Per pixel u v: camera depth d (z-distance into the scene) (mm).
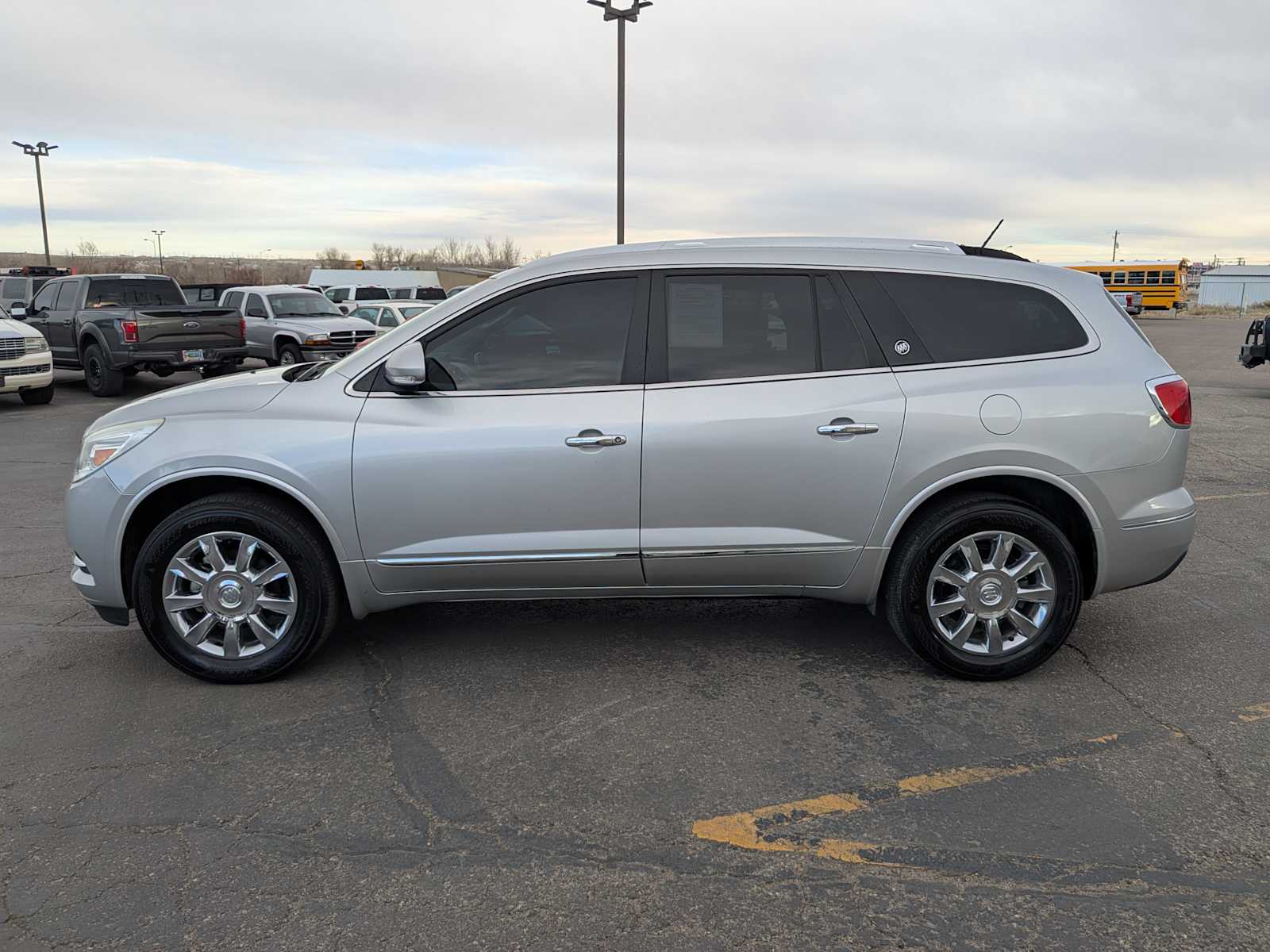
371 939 2467
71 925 2520
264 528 3914
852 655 4348
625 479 3877
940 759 3383
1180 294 54469
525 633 4645
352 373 4016
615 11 21516
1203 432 11438
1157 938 2445
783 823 2986
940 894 2631
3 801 3141
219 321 15227
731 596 4098
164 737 3594
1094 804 3086
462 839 2912
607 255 4039
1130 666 4219
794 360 3932
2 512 7477
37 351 14227
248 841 2908
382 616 4895
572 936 2473
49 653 4457
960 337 3959
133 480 3936
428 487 3893
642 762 3375
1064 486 3883
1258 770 3301
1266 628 4699
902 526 3957
